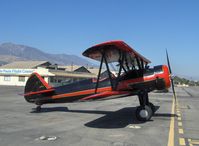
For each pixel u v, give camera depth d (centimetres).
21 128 777
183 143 619
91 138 657
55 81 5316
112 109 1291
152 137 676
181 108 1393
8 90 3161
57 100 1173
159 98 2211
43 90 1173
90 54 965
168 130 770
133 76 995
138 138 663
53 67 6231
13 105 1416
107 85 1056
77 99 1131
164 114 1130
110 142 620
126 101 1784
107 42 812
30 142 610
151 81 978
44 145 585
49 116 1031
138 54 959
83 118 991
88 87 1102
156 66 1009
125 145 594
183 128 803
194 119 990
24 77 5331
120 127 811
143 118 933
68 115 1066
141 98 980
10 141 619
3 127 789
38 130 750
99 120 947
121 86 996
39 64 6494
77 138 656
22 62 6869
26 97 1205
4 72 5481
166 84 981
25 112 1142
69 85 1148
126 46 843
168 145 598
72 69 6894
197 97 2433
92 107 1368
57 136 676
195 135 705
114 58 1050
